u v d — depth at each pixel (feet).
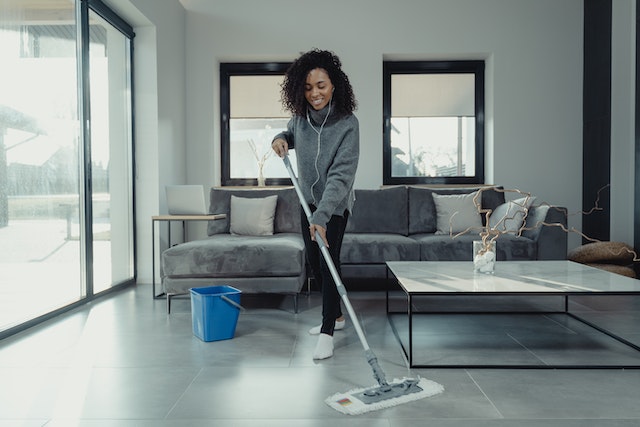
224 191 13.99
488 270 7.98
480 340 7.97
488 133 16.31
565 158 15.81
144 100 13.73
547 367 6.58
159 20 13.85
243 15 15.93
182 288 10.07
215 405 5.39
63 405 5.43
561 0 15.70
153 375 6.37
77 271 10.72
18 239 8.64
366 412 5.17
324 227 6.83
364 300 11.32
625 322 9.15
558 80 15.78
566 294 6.48
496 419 5.00
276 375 6.33
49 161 9.65
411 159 16.88
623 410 5.22
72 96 10.57
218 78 16.57
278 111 16.81
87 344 7.81
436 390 5.69
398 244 12.01
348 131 7.40
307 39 15.87
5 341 7.97
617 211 14.20
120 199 12.98
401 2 15.76
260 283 10.03
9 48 8.38
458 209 13.30
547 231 11.76
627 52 13.84
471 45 15.80
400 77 16.80
